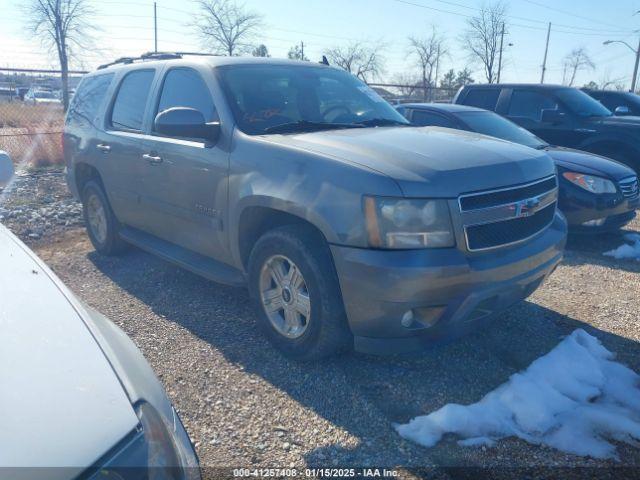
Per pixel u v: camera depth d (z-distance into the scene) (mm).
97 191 5562
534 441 2836
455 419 2939
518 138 7195
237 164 3717
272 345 3773
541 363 3527
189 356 3668
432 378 3414
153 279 5113
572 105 8805
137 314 4332
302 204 3244
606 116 8789
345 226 3064
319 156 3295
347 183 3096
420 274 2932
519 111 9266
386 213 2984
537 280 3611
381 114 4699
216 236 4047
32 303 1858
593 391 3293
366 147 3373
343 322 3311
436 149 3441
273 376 3422
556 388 3303
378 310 3033
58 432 1376
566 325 4211
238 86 4156
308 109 4324
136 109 4953
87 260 5723
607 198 6180
